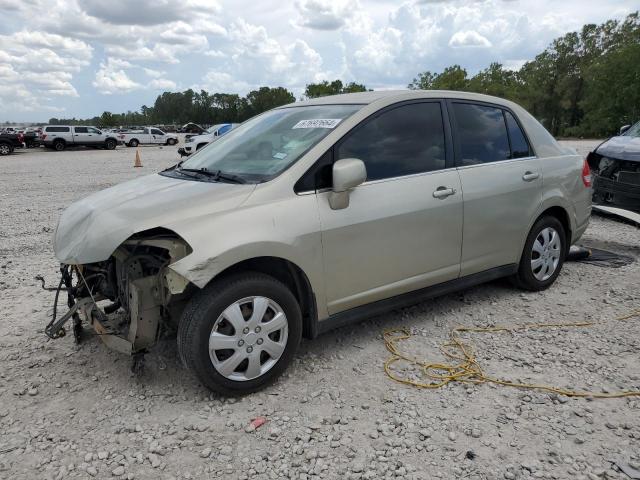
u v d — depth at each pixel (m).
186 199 3.33
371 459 2.75
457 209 4.19
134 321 3.20
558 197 5.02
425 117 4.18
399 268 3.94
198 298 3.15
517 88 74.56
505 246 4.67
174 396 3.36
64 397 3.37
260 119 4.54
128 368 3.72
